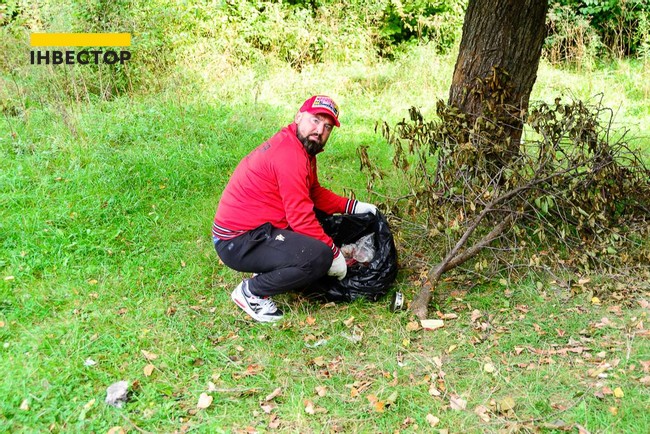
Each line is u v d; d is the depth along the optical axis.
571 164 3.98
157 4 8.17
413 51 9.53
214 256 4.32
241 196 3.48
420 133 4.28
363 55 9.43
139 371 3.13
